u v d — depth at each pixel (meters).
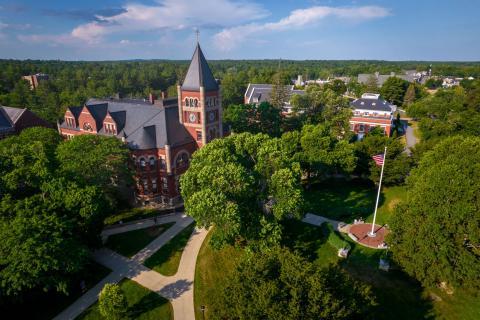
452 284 34.19
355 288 26.41
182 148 65.00
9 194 38.66
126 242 49.34
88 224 41.16
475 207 34.03
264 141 49.84
